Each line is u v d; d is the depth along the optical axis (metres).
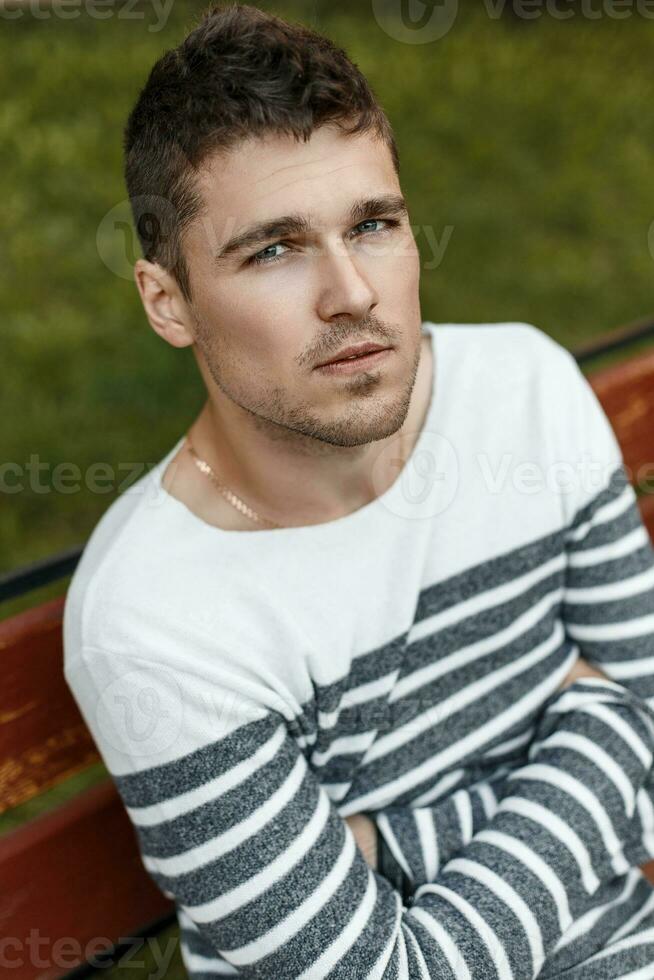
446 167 4.20
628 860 1.16
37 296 3.20
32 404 2.87
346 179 0.90
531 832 1.08
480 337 1.22
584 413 1.21
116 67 4.18
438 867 1.12
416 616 1.12
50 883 1.25
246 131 0.88
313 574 1.06
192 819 0.98
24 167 3.69
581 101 4.73
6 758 1.18
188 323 1.02
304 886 0.97
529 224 3.96
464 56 4.91
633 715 1.19
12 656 1.14
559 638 1.25
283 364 0.94
